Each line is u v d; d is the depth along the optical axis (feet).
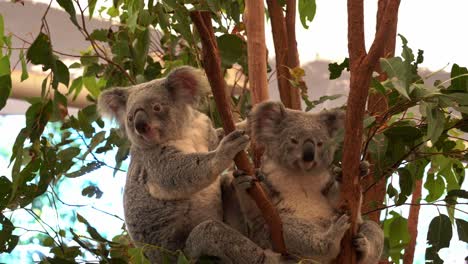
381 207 12.23
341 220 10.40
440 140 11.65
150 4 12.50
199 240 11.40
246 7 12.97
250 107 13.25
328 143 11.40
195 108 13.32
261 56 12.75
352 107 9.77
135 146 13.15
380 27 9.71
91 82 15.20
